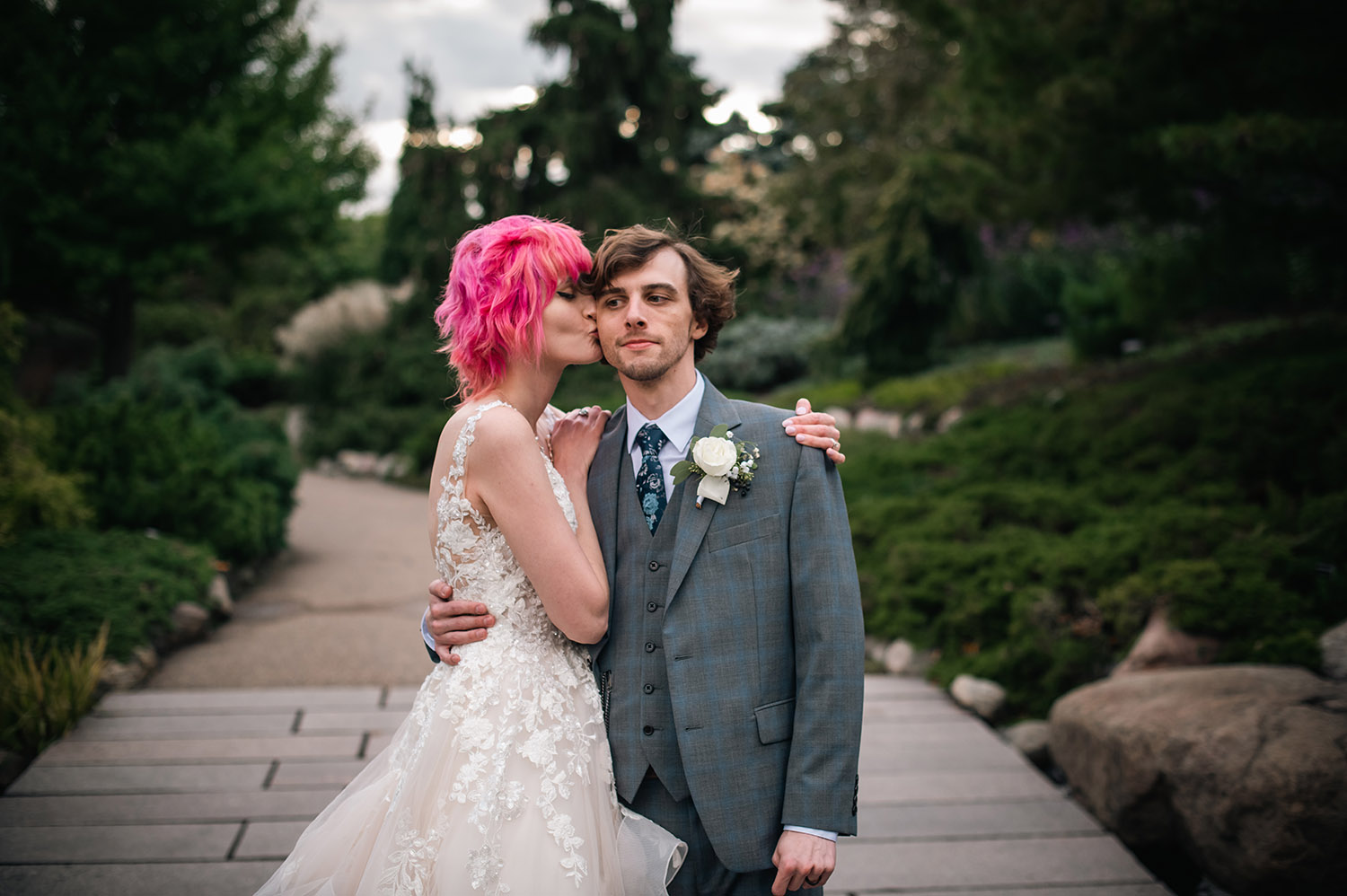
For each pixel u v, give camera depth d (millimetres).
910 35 13359
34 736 3500
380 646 5043
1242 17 5242
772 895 1593
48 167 8344
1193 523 4371
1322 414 4992
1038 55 6398
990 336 13812
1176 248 6906
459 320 1779
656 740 1678
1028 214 7156
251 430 8172
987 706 3980
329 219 11047
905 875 2709
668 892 1684
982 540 5367
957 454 7188
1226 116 5227
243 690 4262
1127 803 2883
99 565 4875
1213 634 3686
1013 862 2789
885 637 4957
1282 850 2387
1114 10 5953
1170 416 5824
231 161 9398
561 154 13070
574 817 1617
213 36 9109
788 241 16641
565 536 1664
